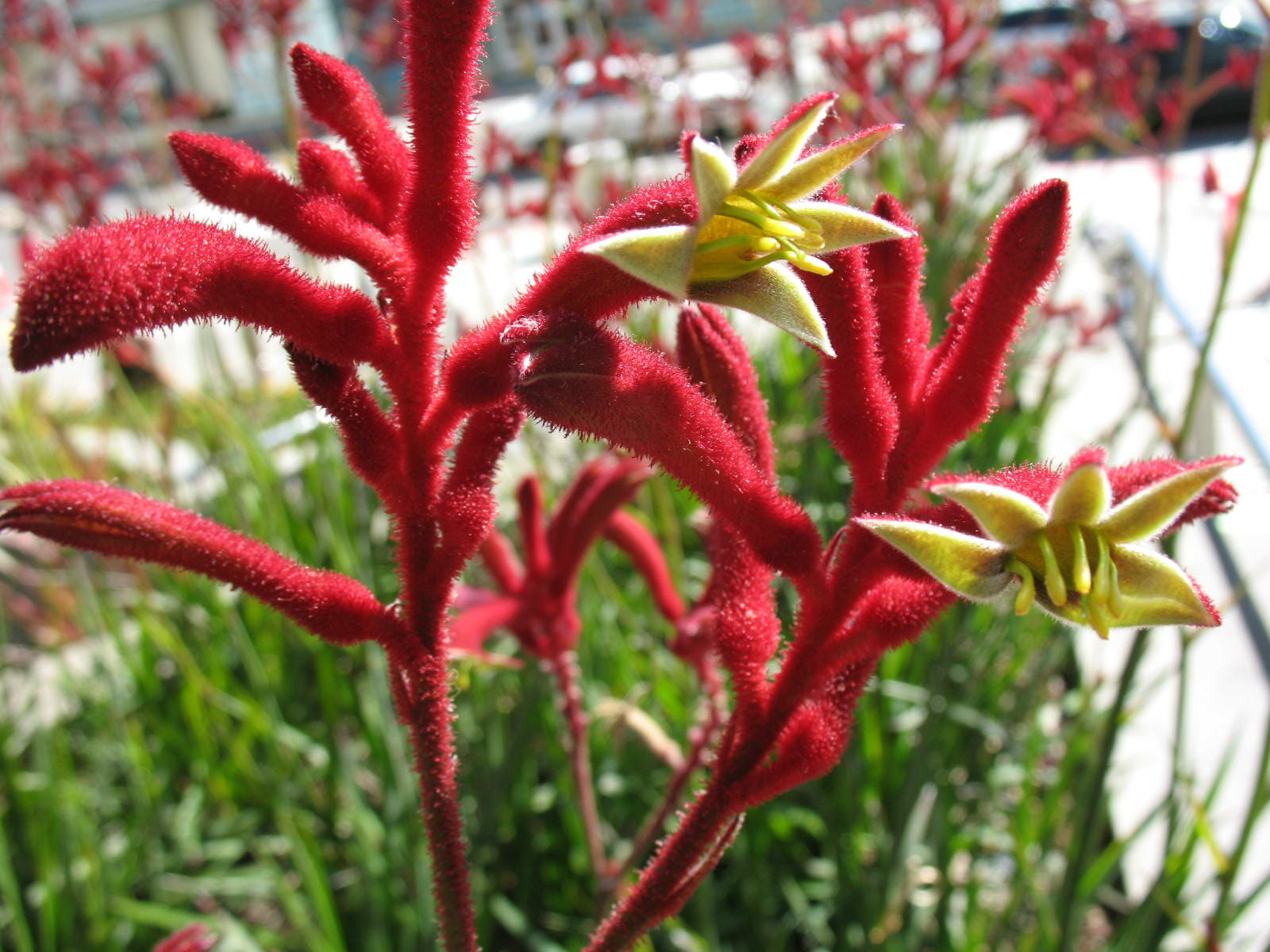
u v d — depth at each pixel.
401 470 0.11
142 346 0.39
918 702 0.32
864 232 0.10
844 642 0.10
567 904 0.31
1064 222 0.10
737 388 0.12
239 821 0.34
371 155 0.11
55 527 0.10
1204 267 0.59
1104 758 0.22
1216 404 0.46
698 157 0.09
